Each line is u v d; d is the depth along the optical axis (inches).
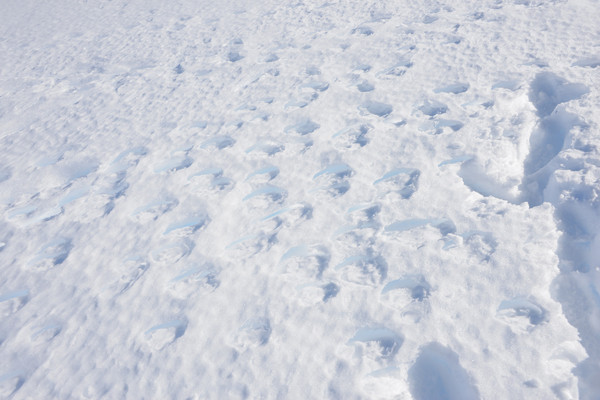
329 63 189.0
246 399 78.7
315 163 133.1
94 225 131.0
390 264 96.0
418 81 157.5
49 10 382.3
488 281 86.0
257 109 168.9
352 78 172.2
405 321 83.9
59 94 221.5
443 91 147.9
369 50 190.2
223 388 81.4
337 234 107.1
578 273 85.1
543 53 149.6
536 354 72.9
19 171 165.6
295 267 101.4
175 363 87.9
